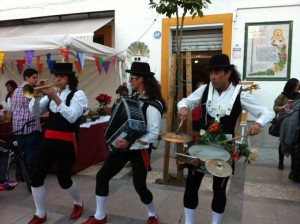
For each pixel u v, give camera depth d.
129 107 2.98
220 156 2.55
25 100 4.58
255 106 2.63
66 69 3.36
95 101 8.39
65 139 3.31
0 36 9.30
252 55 7.36
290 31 7.07
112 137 3.00
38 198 3.38
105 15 8.90
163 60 8.02
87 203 4.02
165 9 4.57
